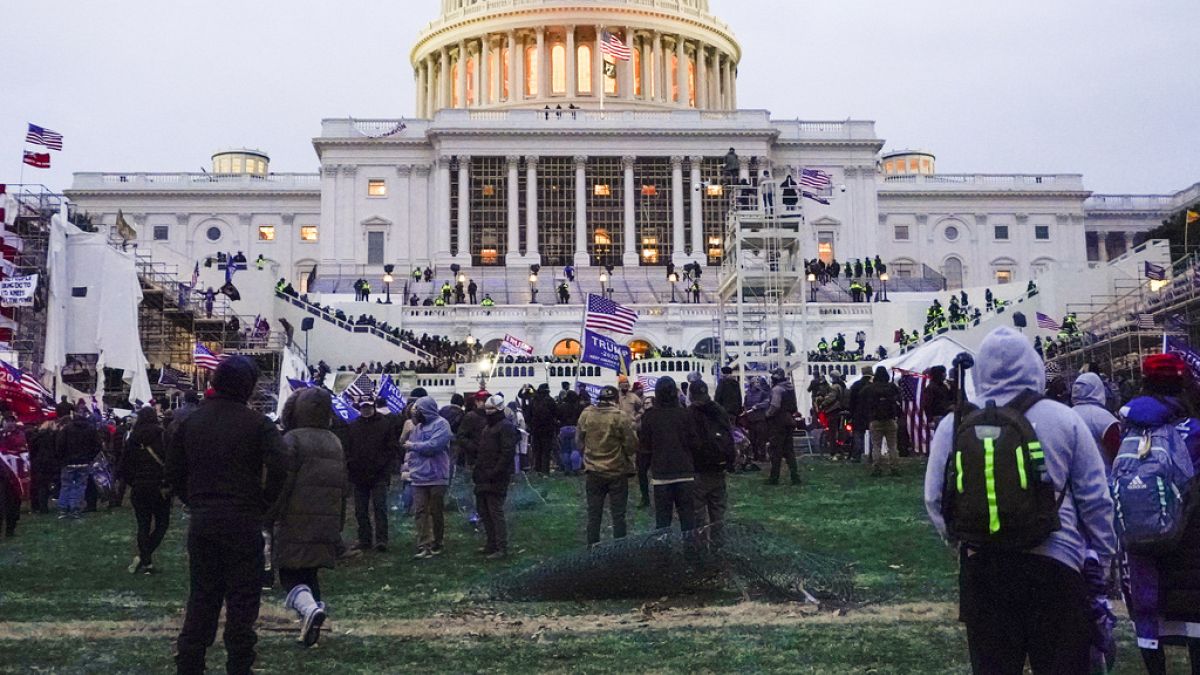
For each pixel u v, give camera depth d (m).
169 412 21.33
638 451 16.22
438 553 17.23
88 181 107.38
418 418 17.33
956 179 113.00
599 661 10.42
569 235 92.56
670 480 15.00
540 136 92.31
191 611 9.25
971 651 6.80
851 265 87.69
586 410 16.34
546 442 29.28
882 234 110.19
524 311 66.31
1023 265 110.50
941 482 6.87
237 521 9.25
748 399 30.83
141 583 15.24
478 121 92.25
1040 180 112.19
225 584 9.37
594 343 37.22
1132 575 8.63
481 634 11.61
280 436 9.52
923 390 27.47
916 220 110.62
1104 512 6.63
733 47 119.19
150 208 107.25
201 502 9.27
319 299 70.56
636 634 11.45
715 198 92.81
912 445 30.16
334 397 24.19
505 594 13.51
